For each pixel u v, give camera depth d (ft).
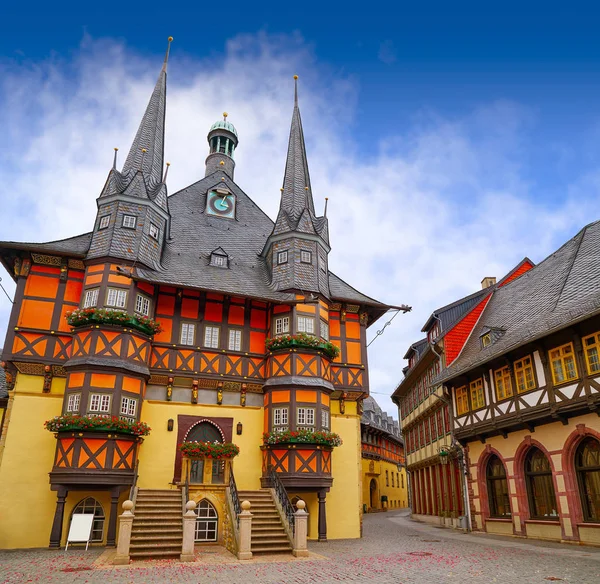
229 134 100.99
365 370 69.31
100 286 56.85
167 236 69.46
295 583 30.53
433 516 89.45
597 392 44.78
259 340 65.31
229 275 68.08
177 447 57.98
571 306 49.26
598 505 46.96
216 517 50.52
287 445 58.03
